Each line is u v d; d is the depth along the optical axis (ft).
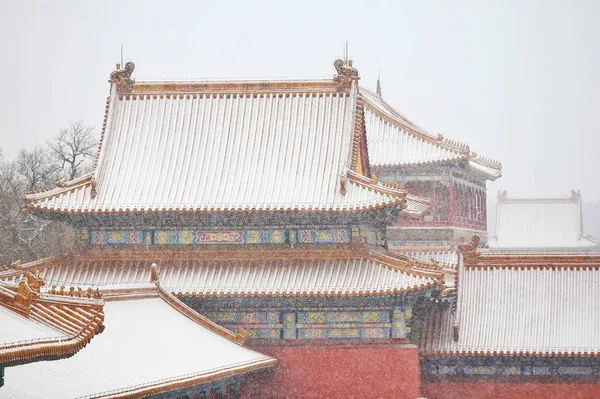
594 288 254.47
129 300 215.72
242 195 245.65
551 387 244.42
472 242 259.60
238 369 203.41
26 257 416.05
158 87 265.54
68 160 473.67
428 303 250.57
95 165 256.73
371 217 239.09
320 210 236.63
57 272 243.81
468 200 435.53
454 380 247.50
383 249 260.21
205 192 247.91
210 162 254.68
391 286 229.25
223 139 258.78
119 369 170.71
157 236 246.68
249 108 262.67
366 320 236.63
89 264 246.47
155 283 230.68
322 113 259.80
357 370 234.17
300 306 238.07
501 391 246.06
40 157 479.00
